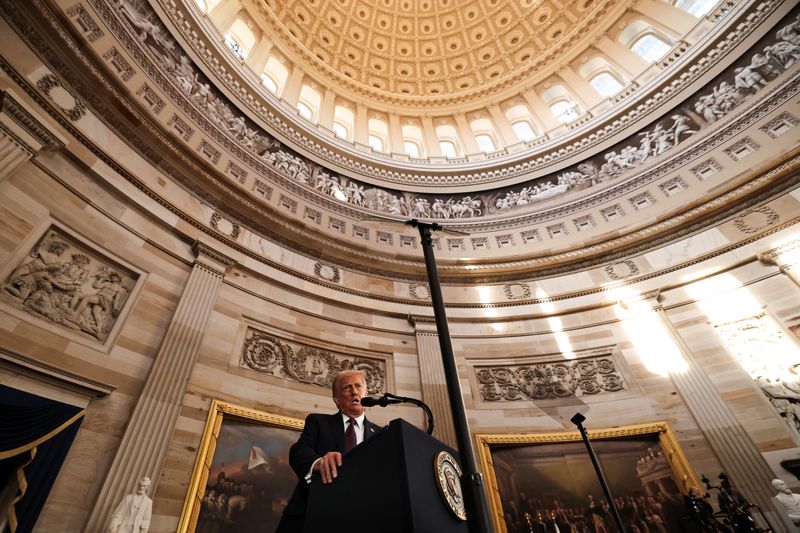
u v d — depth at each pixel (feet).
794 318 28.89
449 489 6.59
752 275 31.86
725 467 25.96
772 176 33.01
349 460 6.60
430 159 56.80
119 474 18.19
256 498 22.03
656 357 32.27
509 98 65.98
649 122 46.01
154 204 26.78
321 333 32.24
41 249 20.08
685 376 30.40
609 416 30.60
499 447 29.58
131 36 30.17
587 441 20.62
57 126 22.43
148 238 25.48
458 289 40.57
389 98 66.08
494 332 37.14
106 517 16.99
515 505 26.84
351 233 41.70
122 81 27.20
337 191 45.80
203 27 39.91
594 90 56.70
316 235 37.45
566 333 36.22
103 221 23.40
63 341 19.17
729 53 42.47
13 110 19.92
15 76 20.94
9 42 21.74
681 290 34.45
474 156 56.85
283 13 61.67
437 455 6.89
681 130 42.86
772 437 25.99
